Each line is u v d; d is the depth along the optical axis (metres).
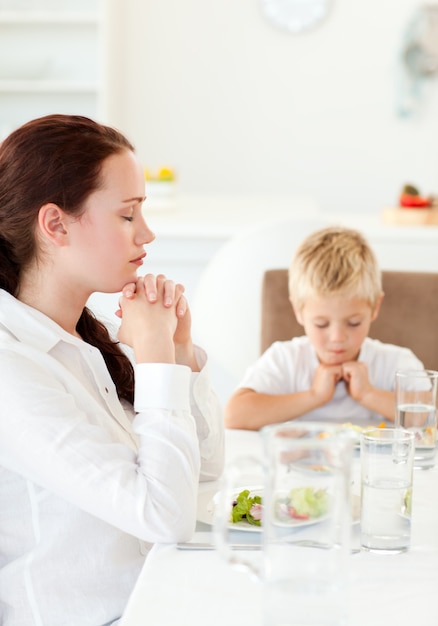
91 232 1.33
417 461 1.59
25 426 1.21
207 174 7.23
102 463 1.20
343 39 7.04
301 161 7.18
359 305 2.08
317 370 2.10
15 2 6.75
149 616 0.97
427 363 2.39
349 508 0.87
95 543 1.27
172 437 1.24
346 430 0.91
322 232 2.16
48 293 1.36
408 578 1.08
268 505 0.87
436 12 6.94
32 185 1.31
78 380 1.36
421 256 3.79
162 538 1.19
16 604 1.25
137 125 7.21
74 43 6.90
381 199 7.16
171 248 3.70
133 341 1.34
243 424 2.06
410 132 7.08
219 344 3.21
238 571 1.10
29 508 1.26
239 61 7.11
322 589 0.86
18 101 6.93
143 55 7.12
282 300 2.42
